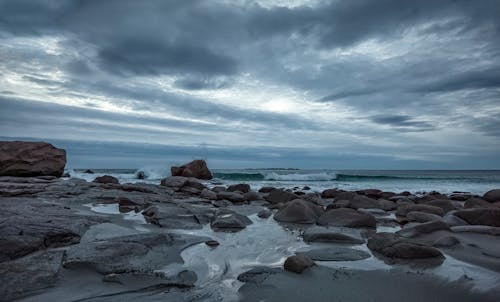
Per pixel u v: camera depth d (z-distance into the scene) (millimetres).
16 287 3096
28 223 4855
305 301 3061
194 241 5250
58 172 17906
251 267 4156
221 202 10828
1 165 15898
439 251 4547
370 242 5234
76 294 3064
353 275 3803
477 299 3119
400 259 4465
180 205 8867
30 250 4051
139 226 6449
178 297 3100
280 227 6953
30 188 10195
